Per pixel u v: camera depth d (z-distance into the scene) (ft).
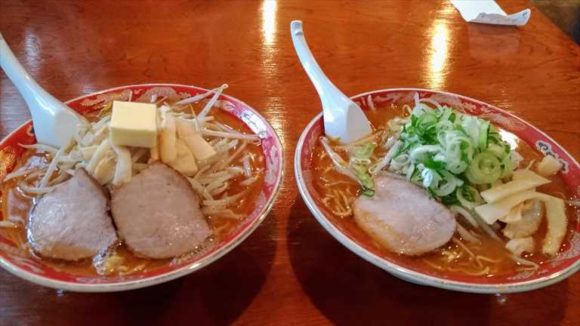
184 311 0.85
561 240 0.91
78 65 1.44
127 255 0.83
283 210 1.05
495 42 1.73
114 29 1.62
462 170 0.95
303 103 1.36
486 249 0.90
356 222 0.93
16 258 0.78
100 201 0.89
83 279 0.74
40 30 1.59
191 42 1.58
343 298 0.89
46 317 0.82
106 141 0.95
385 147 1.12
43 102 1.06
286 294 0.89
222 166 1.04
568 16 3.07
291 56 1.55
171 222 0.88
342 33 1.70
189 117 1.12
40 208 0.89
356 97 1.19
